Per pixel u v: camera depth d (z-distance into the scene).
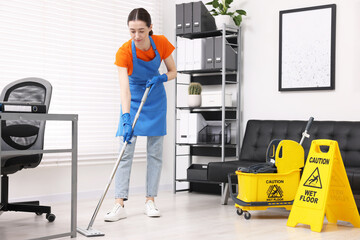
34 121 3.33
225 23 4.68
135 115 3.41
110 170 4.78
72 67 4.50
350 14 4.18
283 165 3.46
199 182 4.87
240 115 4.80
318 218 3.04
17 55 4.11
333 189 3.24
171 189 5.30
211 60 4.69
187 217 3.51
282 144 3.46
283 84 4.53
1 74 4.02
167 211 3.77
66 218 3.45
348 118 4.19
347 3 4.20
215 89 4.99
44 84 3.38
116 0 4.88
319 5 4.34
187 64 4.84
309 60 4.38
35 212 3.36
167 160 5.32
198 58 4.77
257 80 4.72
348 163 3.91
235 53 4.76
